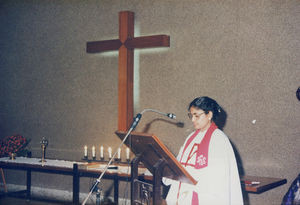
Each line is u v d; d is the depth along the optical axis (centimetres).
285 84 367
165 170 257
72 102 511
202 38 415
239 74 391
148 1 452
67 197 512
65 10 521
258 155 377
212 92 406
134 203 272
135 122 294
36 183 539
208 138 295
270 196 369
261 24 381
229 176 281
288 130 363
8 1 571
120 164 436
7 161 463
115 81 477
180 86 427
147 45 426
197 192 281
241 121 387
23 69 557
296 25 363
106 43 453
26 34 555
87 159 459
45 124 534
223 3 403
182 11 429
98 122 489
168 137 433
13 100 565
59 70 524
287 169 362
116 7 478
